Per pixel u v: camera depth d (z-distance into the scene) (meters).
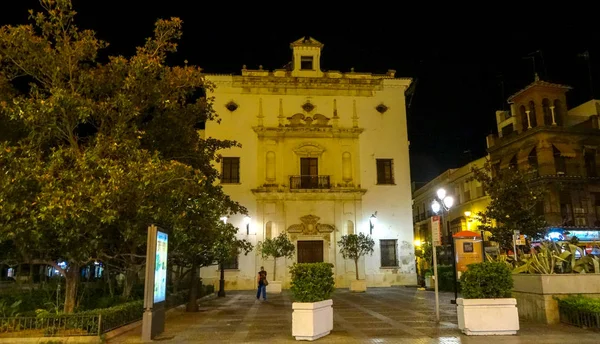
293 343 10.17
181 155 15.88
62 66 12.89
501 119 39.66
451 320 13.61
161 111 14.80
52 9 12.93
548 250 13.66
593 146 33.47
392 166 35.06
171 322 14.16
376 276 33.06
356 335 11.01
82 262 12.43
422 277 32.22
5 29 12.58
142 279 23.66
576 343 9.52
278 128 34.44
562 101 34.12
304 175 34.22
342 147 34.91
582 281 12.08
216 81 35.12
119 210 11.85
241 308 18.78
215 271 32.47
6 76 13.18
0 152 10.78
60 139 13.00
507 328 10.62
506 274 11.05
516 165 34.66
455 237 20.30
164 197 12.41
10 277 29.77
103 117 12.88
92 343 10.26
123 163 11.84
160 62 13.92
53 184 10.81
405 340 10.21
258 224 33.28
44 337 10.28
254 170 34.19
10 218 10.59
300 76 35.41
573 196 32.44
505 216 23.09
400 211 34.34
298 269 11.05
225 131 34.53
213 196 16.59
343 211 33.91
